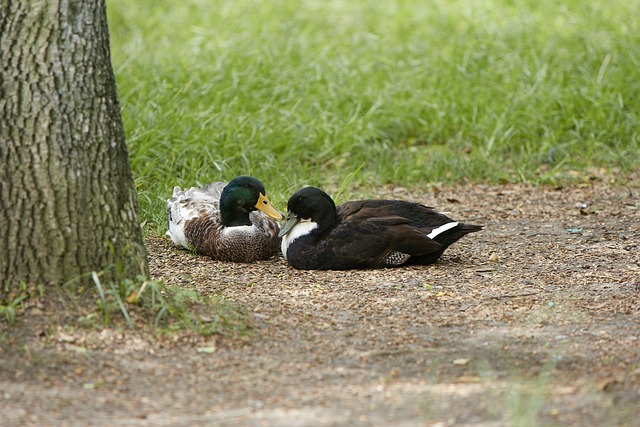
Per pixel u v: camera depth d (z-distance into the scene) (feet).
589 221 48.91
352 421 24.03
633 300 34.68
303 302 34.63
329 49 74.49
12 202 29.48
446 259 41.68
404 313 33.32
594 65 70.08
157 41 79.20
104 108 30.45
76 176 29.81
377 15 87.76
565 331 31.14
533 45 73.72
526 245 44.14
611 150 61.52
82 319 29.45
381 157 59.26
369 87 67.36
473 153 60.13
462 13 85.81
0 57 29.14
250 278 38.58
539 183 56.49
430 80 68.85
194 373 27.61
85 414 24.66
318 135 60.64
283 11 88.17
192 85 64.13
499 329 31.45
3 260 29.68
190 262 41.70
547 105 64.28
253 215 43.27
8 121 29.25
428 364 28.22
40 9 29.27
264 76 67.36
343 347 29.81
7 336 28.60
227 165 53.83
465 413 24.34
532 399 24.64
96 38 30.22
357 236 39.50
